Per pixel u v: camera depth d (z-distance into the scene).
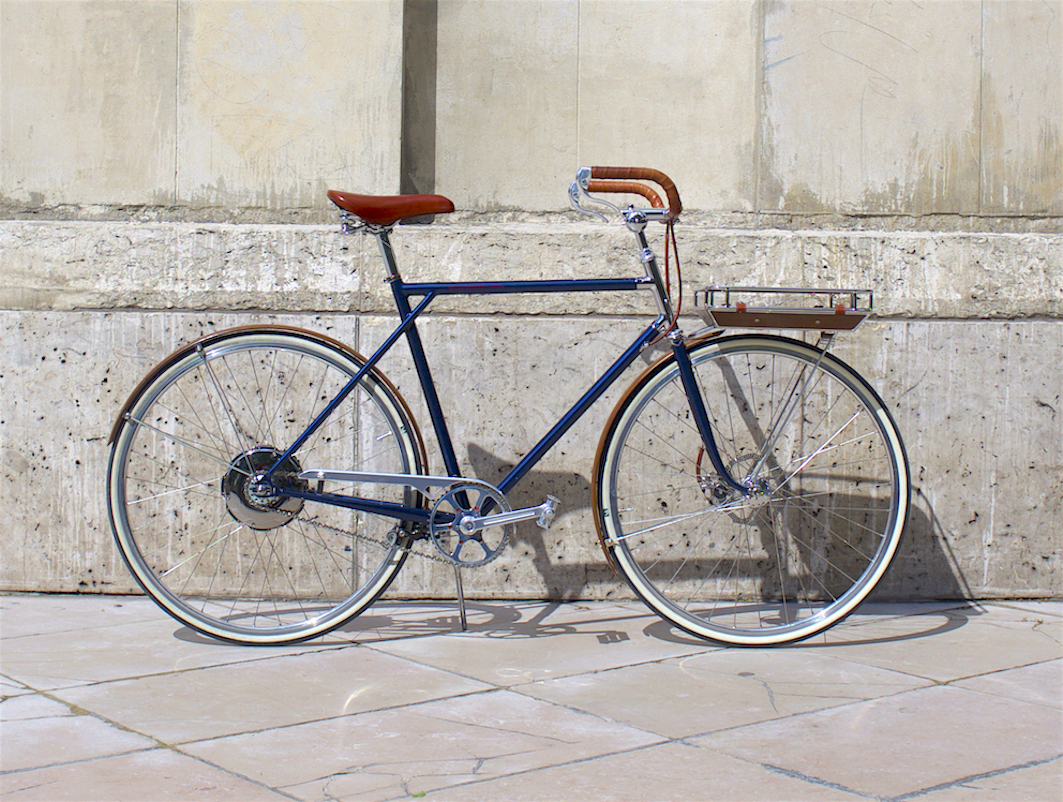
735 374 3.60
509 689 2.58
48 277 3.58
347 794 1.91
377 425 3.56
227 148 3.63
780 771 2.04
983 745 2.19
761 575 3.62
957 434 3.62
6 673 2.69
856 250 3.62
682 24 3.78
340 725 2.30
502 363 3.57
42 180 3.65
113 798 1.88
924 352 3.62
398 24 3.60
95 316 3.56
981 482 3.63
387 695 2.52
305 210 3.63
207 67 3.62
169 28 3.62
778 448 3.60
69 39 3.62
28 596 3.58
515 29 3.78
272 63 3.62
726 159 3.77
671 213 2.99
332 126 3.62
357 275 3.56
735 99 3.77
